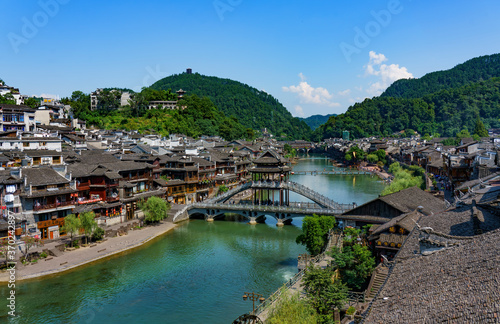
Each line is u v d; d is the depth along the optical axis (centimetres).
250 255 6900
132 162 9838
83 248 7038
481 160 8775
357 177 17662
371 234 4994
